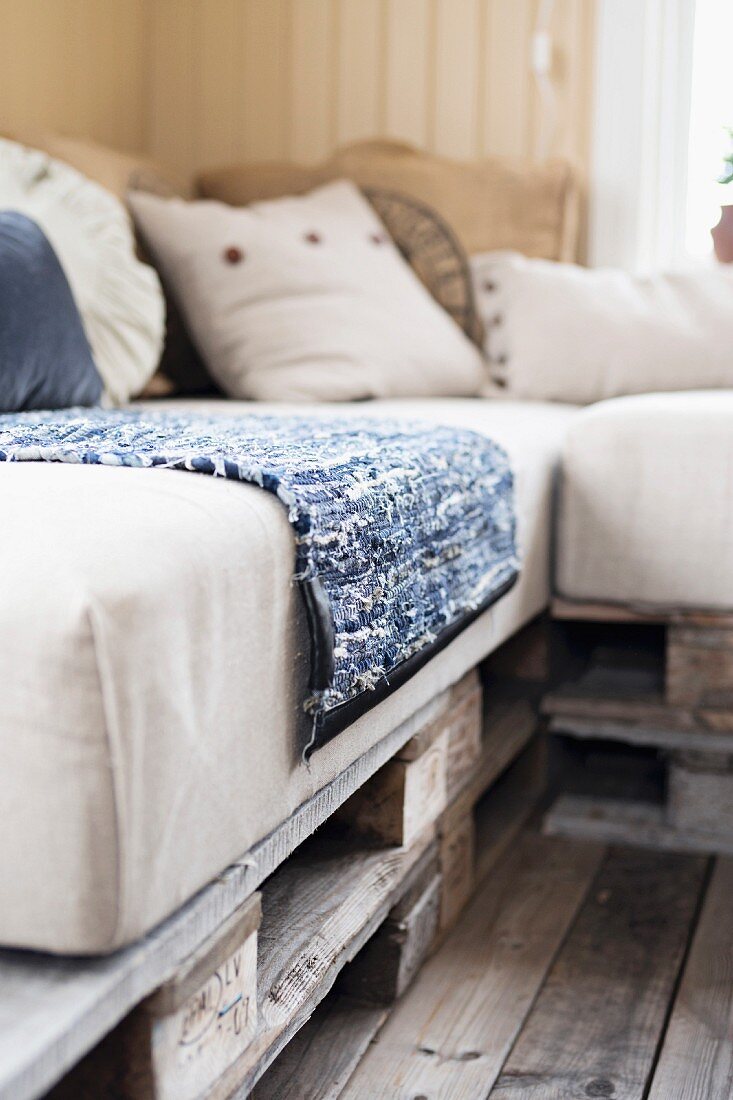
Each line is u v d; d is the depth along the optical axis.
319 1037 1.13
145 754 0.64
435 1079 1.07
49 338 1.45
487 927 1.40
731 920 1.43
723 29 2.60
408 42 2.65
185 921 0.70
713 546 1.65
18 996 0.61
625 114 2.52
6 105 2.25
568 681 1.87
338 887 1.06
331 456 0.98
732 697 1.68
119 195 2.12
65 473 0.81
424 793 1.23
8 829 0.63
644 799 1.80
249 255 2.10
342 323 2.12
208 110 2.75
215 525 0.75
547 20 2.55
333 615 0.85
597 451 1.69
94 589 0.63
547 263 2.32
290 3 2.70
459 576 1.18
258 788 0.79
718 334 2.13
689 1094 1.05
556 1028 1.17
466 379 2.26
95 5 2.53
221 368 2.08
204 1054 0.74
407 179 2.46
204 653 0.70
